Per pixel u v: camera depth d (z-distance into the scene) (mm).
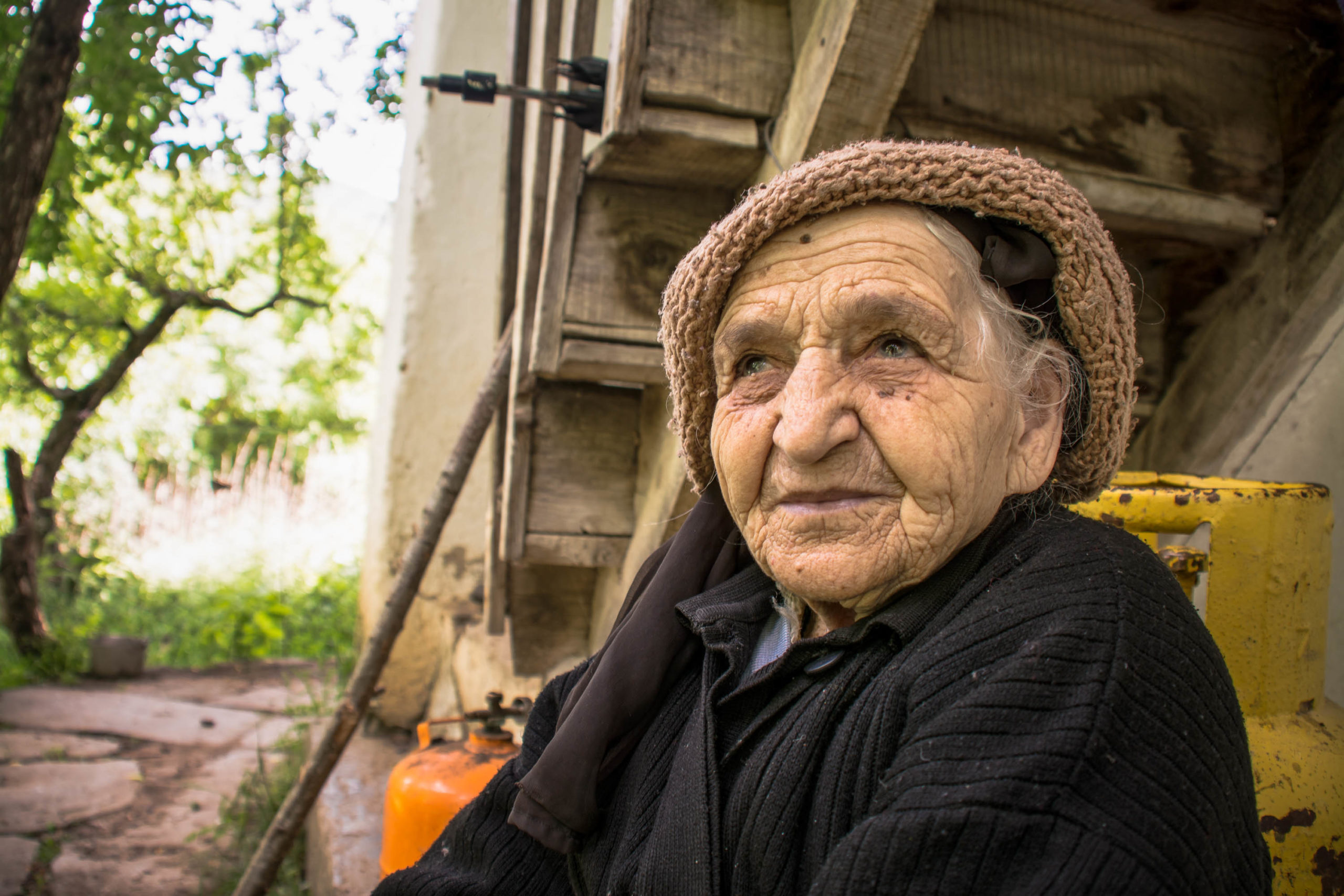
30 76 3494
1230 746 666
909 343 761
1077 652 659
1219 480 1232
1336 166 1589
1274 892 1058
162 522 10195
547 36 1816
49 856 3193
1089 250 754
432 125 3777
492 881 1030
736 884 769
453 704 3398
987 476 766
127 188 6973
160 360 10945
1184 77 1674
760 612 965
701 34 1565
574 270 1804
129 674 5641
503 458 2348
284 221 7305
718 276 814
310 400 11789
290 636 6617
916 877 624
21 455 5973
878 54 1379
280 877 2941
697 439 980
